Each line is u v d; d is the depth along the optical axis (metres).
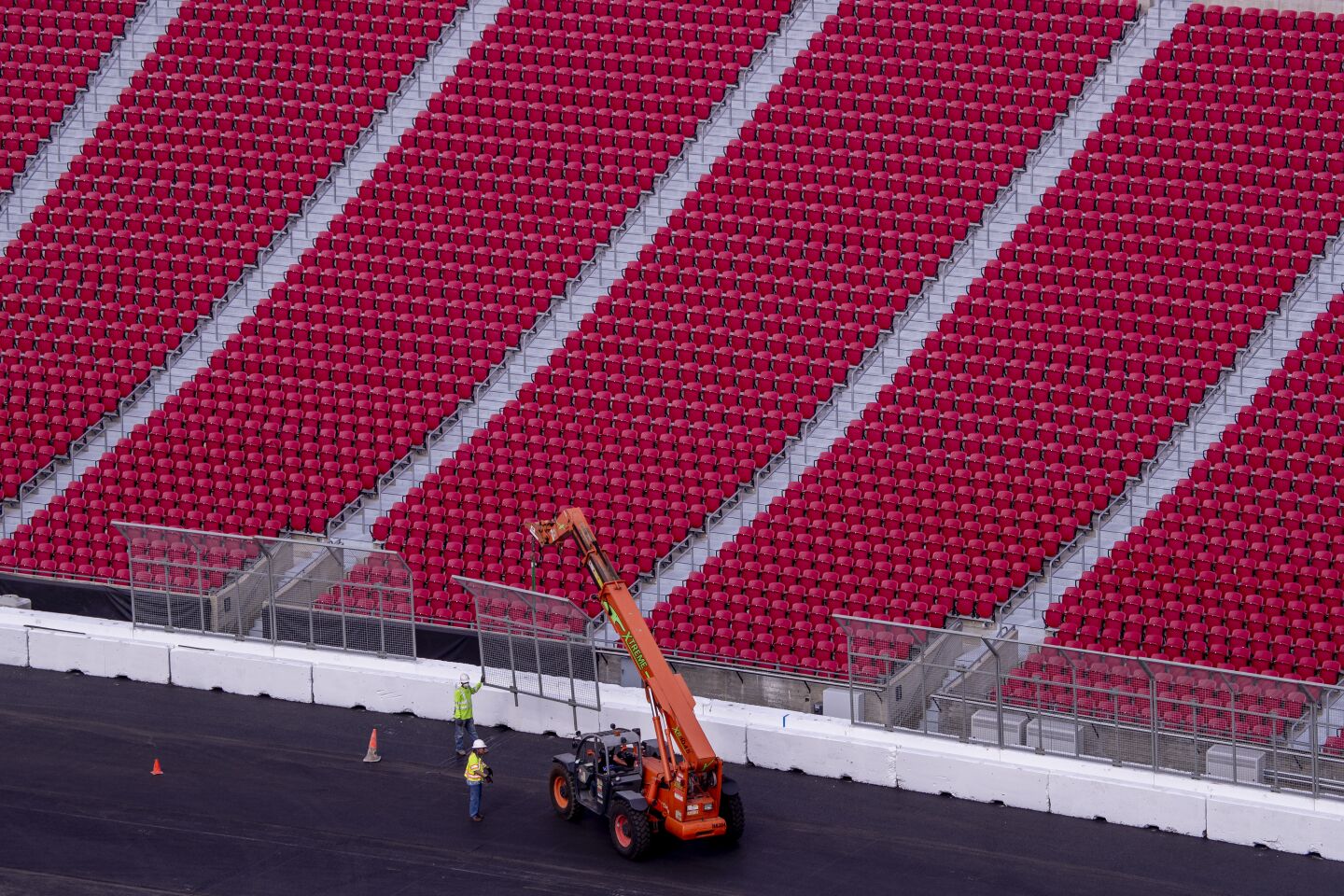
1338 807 78.44
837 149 116.81
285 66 128.38
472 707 89.88
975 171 113.50
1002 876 76.69
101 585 101.88
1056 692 84.00
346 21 129.62
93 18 132.75
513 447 109.44
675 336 111.88
